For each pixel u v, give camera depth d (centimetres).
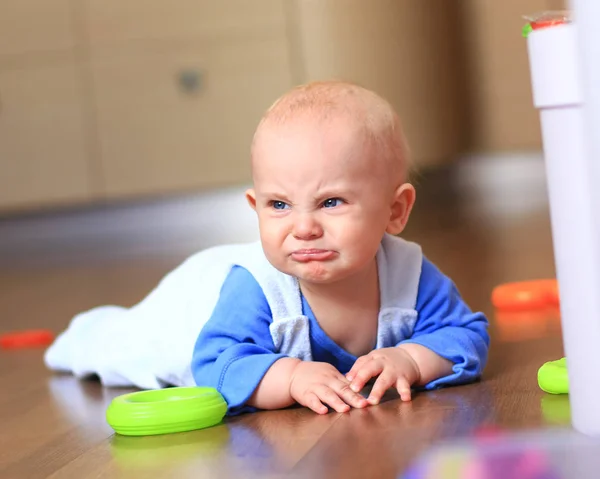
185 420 109
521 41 413
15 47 402
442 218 379
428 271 126
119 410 111
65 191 407
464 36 416
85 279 310
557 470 81
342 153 109
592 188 81
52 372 163
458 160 427
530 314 174
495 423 98
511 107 418
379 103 116
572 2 81
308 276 110
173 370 133
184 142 399
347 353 122
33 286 307
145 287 275
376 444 94
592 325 87
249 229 400
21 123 405
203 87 394
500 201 417
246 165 396
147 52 395
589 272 86
